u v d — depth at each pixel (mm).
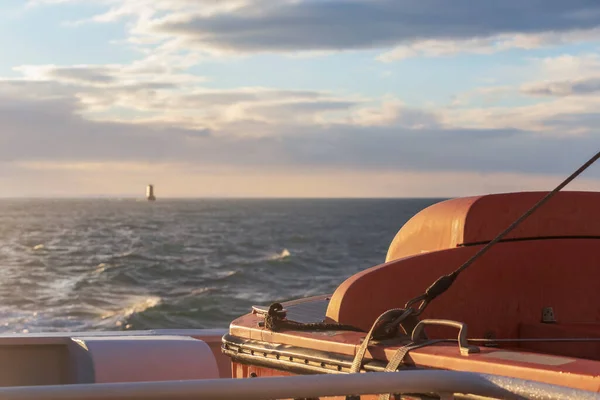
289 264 52062
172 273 44844
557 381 2400
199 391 2057
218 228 104812
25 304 31594
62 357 5844
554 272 4277
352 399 2785
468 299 4070
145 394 2018
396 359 2906
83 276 42844
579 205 4379
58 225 109938
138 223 118688
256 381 2113
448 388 2252
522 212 4246
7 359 5707
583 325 4102
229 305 32438
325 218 146250
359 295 3799
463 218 4160
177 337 5715
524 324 4168
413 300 3307
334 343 3256
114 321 27891
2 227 103438
